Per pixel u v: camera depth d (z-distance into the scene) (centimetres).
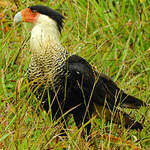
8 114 950
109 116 1051
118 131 1011
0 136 880
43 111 1041
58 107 988
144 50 1352
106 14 1359
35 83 976
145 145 1008
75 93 975
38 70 970
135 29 1318
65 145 898
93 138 976
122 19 1373
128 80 1228
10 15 1275
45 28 995
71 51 1202
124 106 1075
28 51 1160
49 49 974
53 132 900
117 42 1307
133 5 1404
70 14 1357
